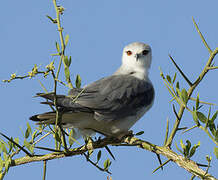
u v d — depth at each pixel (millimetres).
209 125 5238
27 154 6617
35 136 7180
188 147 5602
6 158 6664
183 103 5863
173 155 5902
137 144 6637
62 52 6586
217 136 5105
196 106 5453
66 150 6633
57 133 6543
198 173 5293
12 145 6812
